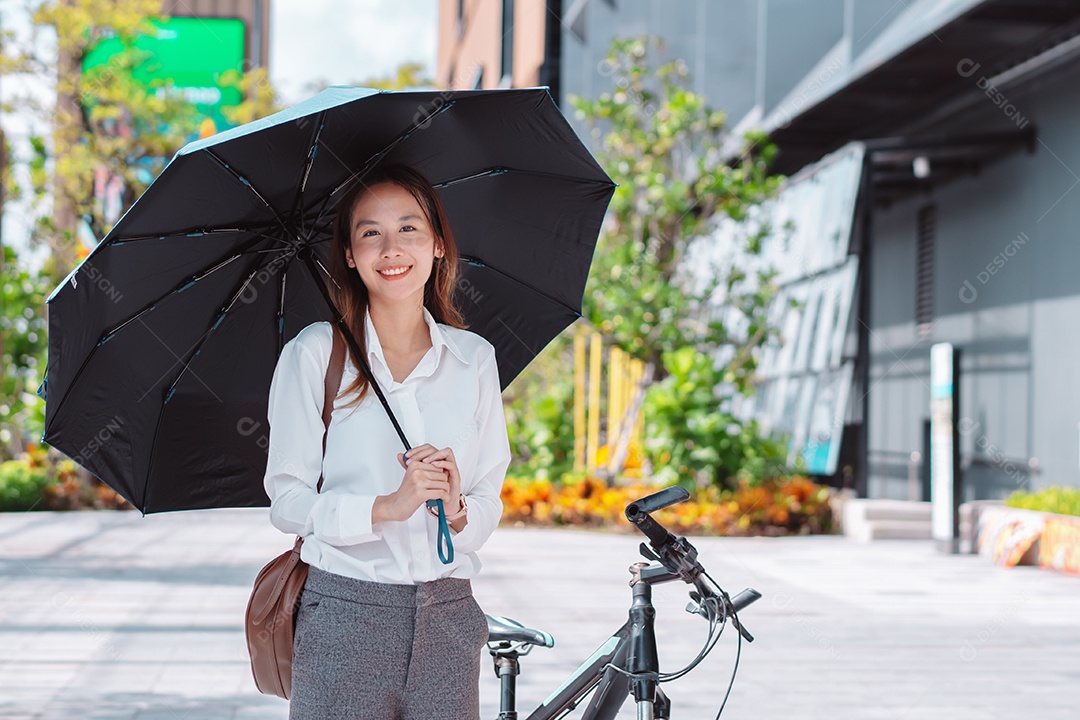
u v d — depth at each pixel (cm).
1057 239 1509
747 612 855
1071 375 1467
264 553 1149
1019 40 1459
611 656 264
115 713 537
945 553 1262
